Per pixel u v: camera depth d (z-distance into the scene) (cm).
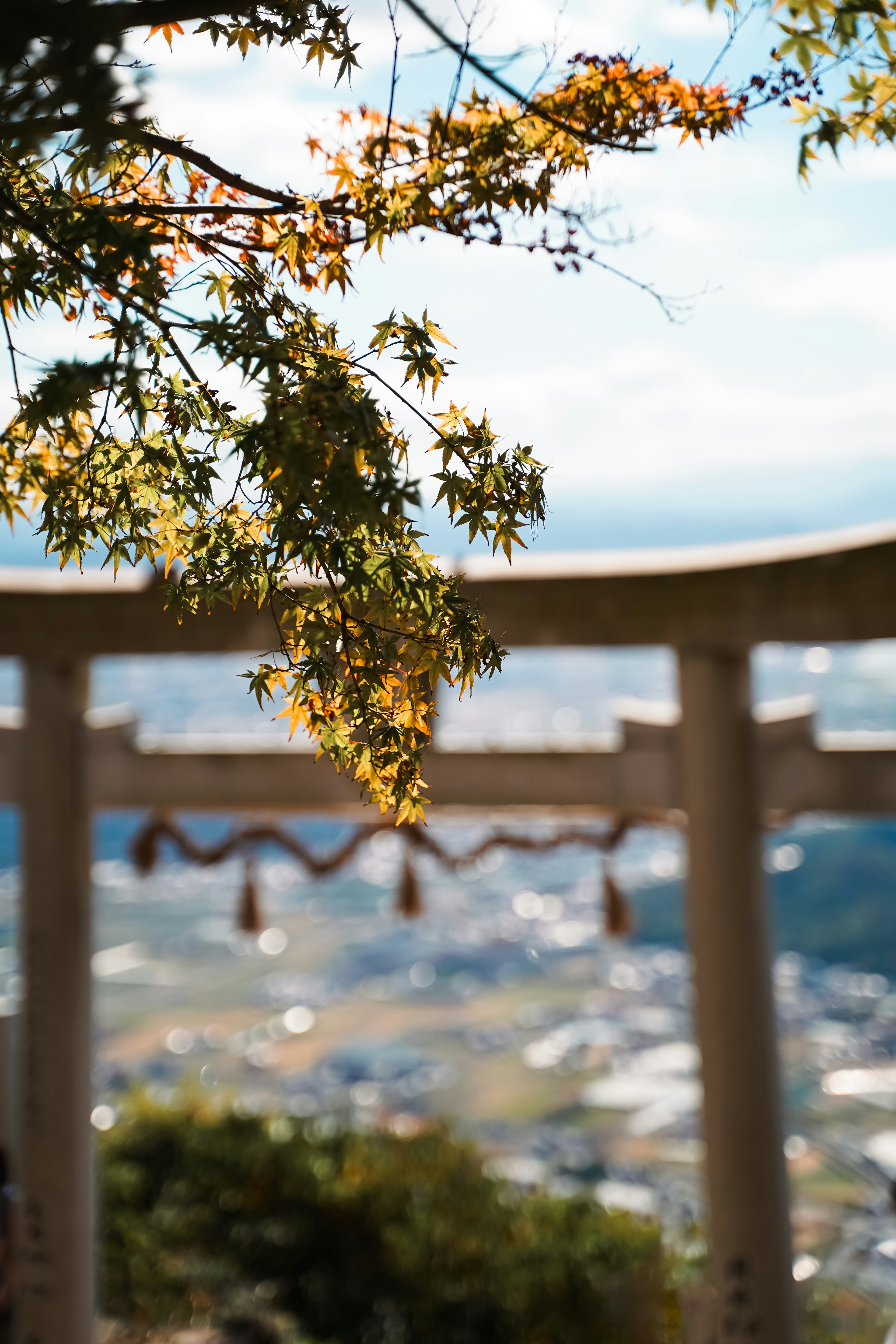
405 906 401
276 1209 553
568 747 367
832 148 150
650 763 358
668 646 347
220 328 123
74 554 160
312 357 137
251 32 148
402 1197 545
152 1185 574
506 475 146
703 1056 346
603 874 396
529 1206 544
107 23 101
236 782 381
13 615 371
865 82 145
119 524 156
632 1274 482
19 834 383
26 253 141
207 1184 569
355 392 136
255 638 358
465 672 141
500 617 354
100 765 385
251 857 416
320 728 149
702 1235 533
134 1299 498
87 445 174
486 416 148
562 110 156
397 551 137
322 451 121
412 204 156
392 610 137
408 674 145
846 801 336
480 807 374
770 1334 337
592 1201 544
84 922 384
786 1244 342
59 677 381
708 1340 340
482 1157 588
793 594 324
